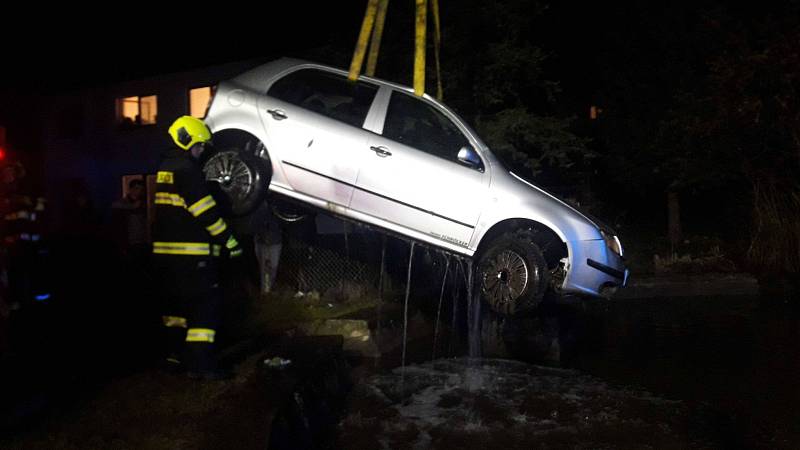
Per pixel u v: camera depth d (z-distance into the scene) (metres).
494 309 7.05
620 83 15.75
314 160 7.00
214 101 7.23
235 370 5.48
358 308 8.48
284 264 9.70
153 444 3.85
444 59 12.49
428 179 6.96
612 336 8.75
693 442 4.97
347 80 7.34
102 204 20.94
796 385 6.34
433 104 7.29
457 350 7.98
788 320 9.52
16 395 4.59
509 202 6.99
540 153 13.57
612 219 18.05
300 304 8.46
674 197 16.59
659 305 11.29
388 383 6.48
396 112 7.48
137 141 20.22
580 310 10.32
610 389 6.31
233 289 8.94
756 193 14.67
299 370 5.41
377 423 5.37
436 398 6.02
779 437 5.06
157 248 5.10
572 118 12.97
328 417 5.43
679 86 15.16
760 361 7.27
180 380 5.04
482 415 5.57
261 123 7.09
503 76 12.66
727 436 5.10
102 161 20.92
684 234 17.42
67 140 21.70
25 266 7.76
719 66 13.92
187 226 5.04
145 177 20.22
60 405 4.46
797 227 13.95
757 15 14.97
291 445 4.50
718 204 18.12
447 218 7.02
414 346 8.13
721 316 10.05
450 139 7.62
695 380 6.59
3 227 7.62
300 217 8.43
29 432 4.00
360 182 6.97
